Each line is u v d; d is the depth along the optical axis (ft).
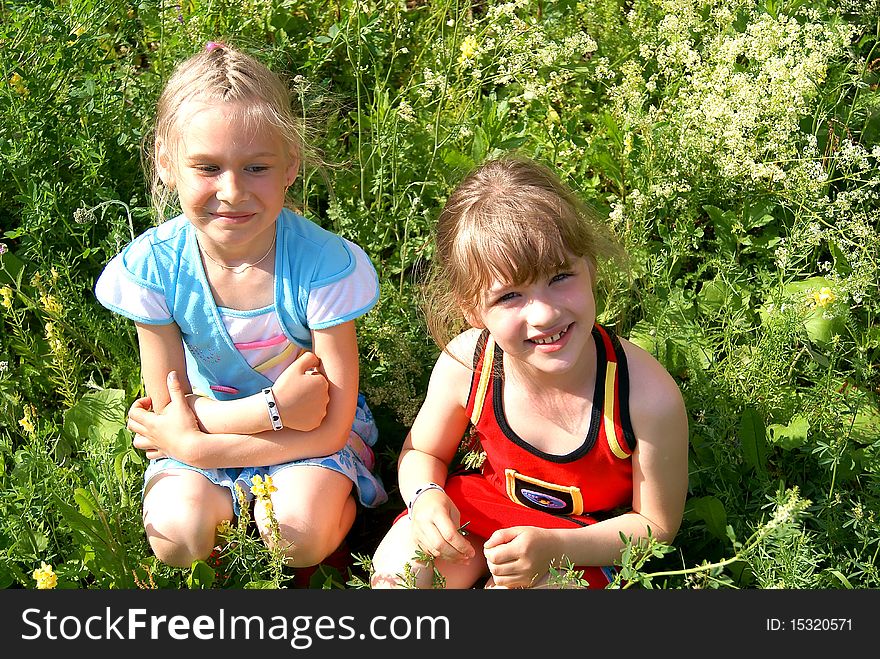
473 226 7.64
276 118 8.12
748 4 13.64
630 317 11.09
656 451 8.07
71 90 11.78
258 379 9.06
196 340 8.91
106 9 12.76
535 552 7.86
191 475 8.70
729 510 8.92
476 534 8.71
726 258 11.48
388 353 10.32
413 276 11.21
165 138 8.23
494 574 7.89
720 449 9.27
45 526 9.16
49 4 12.22
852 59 12.69
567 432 8.22
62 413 10.36
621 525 8.19
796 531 7.61
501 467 8.63
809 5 13.53
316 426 8.81
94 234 11.43
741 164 11.47
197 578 8.46
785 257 10.57
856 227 10.59
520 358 7.84
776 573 8.02
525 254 7.42
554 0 14.35
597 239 8.37
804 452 9.34
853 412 9.27
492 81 13.70
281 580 8.22
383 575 8.40
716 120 11.65
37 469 9.08
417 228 11.48
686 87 12.64
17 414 10.16
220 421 8.70
